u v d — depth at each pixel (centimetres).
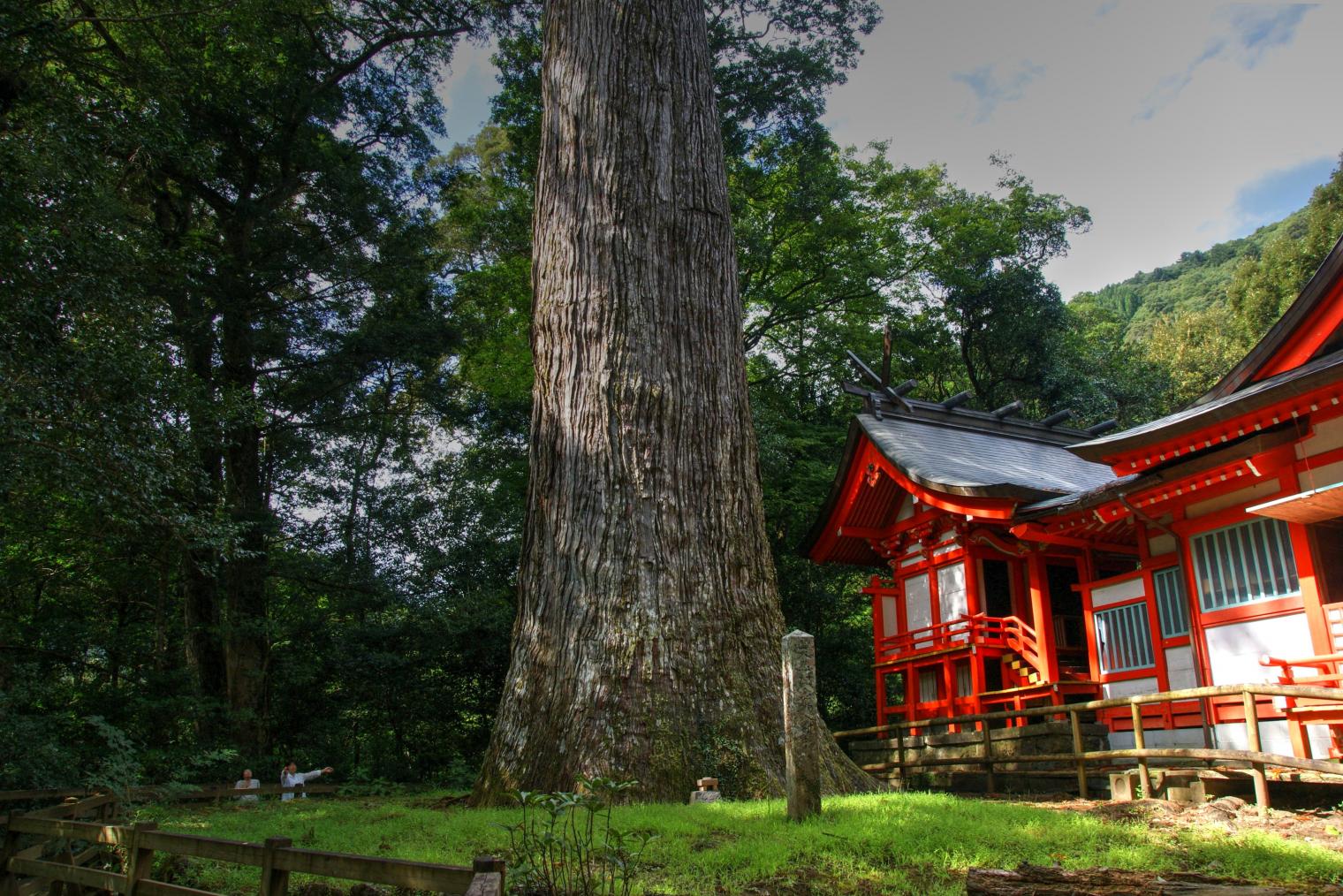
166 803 930
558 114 954
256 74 1836
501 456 2338
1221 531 995
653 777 705
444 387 2203
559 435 852
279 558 1925
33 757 792
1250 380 953
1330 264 872
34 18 1020
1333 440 871
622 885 407
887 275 2831
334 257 1861
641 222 895
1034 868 423
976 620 1321
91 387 854
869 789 802
